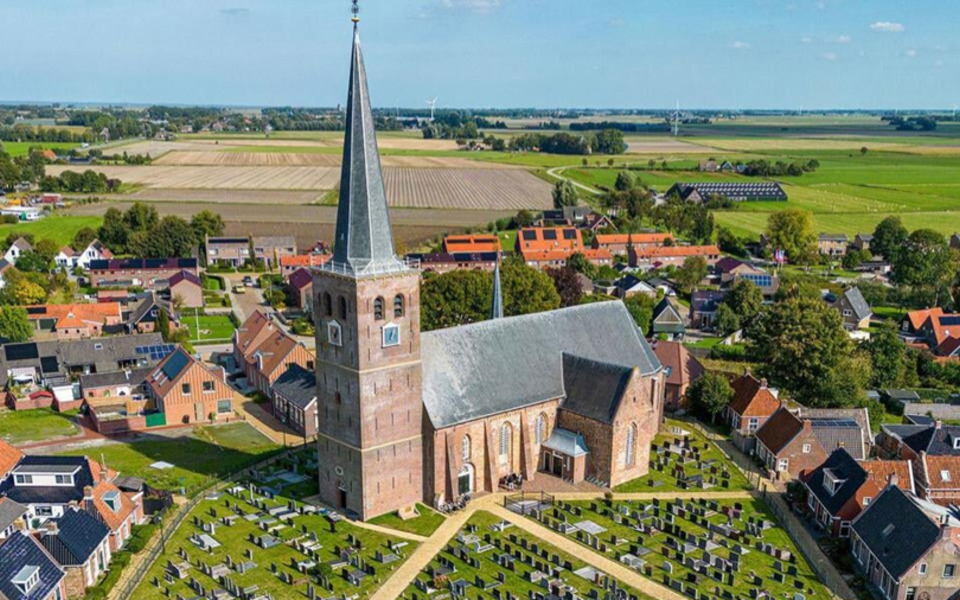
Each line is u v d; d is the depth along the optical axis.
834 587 69.44
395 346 76.81
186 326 156.25
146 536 74.50
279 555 72.00
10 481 79.19
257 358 121.50
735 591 67.69
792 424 92.38
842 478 80.81
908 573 65.94
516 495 85.50
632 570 70.88
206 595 65.44
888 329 130.62
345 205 72.81
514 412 87.31
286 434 104.62
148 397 115.56
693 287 189.00
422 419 80.88
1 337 135.88
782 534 78.12
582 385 90.31
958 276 177.38
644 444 90.69
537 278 132.12
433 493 81.81
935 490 84.00
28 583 61.31
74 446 99.88
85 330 148.62
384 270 73.94
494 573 69.62
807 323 113.25
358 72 70.12
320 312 77.56
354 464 77.88
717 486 88.31
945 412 114.69
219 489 85.81
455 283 127.75
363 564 70.19
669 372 112.12
